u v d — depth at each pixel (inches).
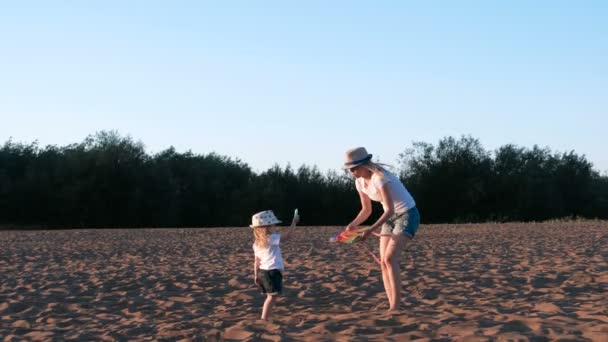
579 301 276.1
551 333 192.7
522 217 2069.4
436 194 2081.7
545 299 287.1
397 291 257.9
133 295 355.6
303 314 273.1
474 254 535.2
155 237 964.6
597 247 565.3
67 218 1892.2
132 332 245.3
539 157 2178.9
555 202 2085.4
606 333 188.2
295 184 2175.2
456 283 351.9
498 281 355.3
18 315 302.4
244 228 1288.1
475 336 191.3
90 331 254.1
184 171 2150.6
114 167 1919.3
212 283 388.5
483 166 2078.0
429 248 611.2
